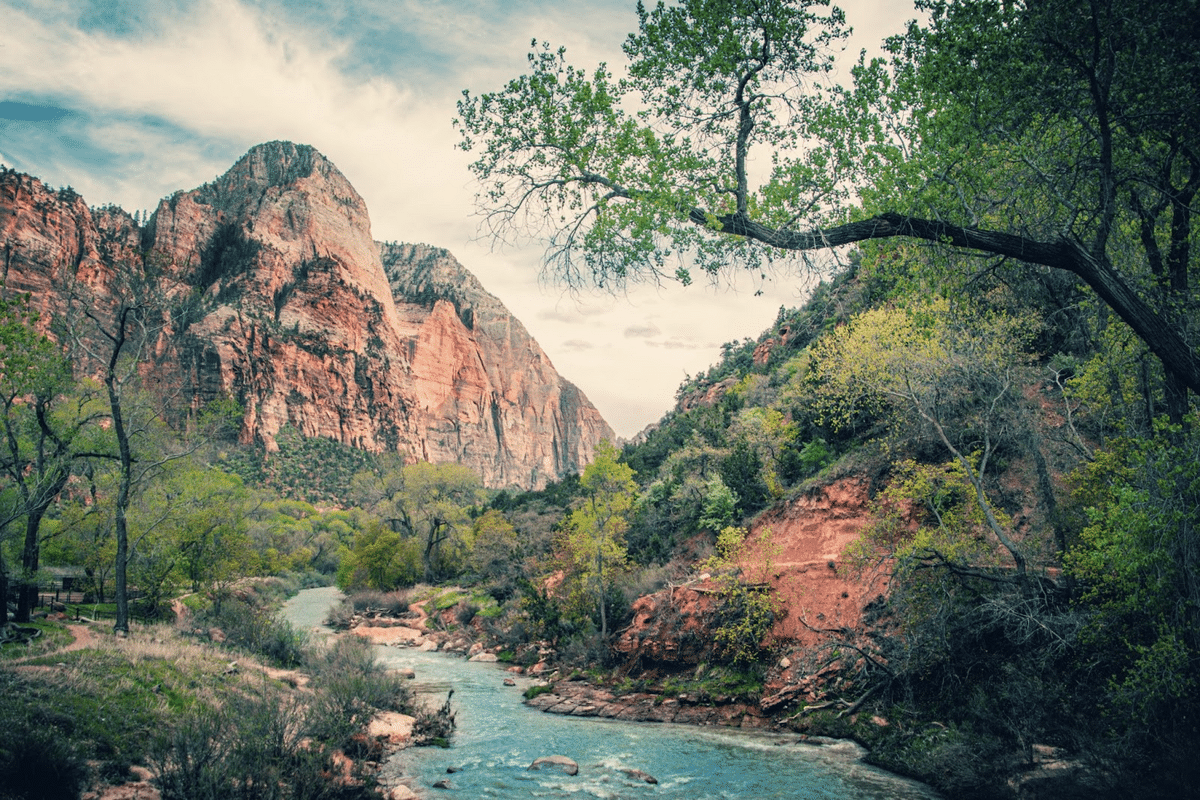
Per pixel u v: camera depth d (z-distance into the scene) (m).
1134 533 11.98
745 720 20.88
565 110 10.11
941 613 17.00
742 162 10.20
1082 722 14.02
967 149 10.77
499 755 17.88
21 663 15.90
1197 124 10.23
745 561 25.52
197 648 22.03
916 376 19.41
